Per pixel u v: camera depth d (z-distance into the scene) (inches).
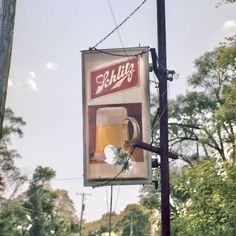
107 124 507.2
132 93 506.0
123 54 508.7
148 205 1593.3
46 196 3698.3
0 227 2699.3
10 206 2632.9
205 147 1126.4
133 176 507.2
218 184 545.0
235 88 711.1
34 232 3567.9
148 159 506.0
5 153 2324.1
